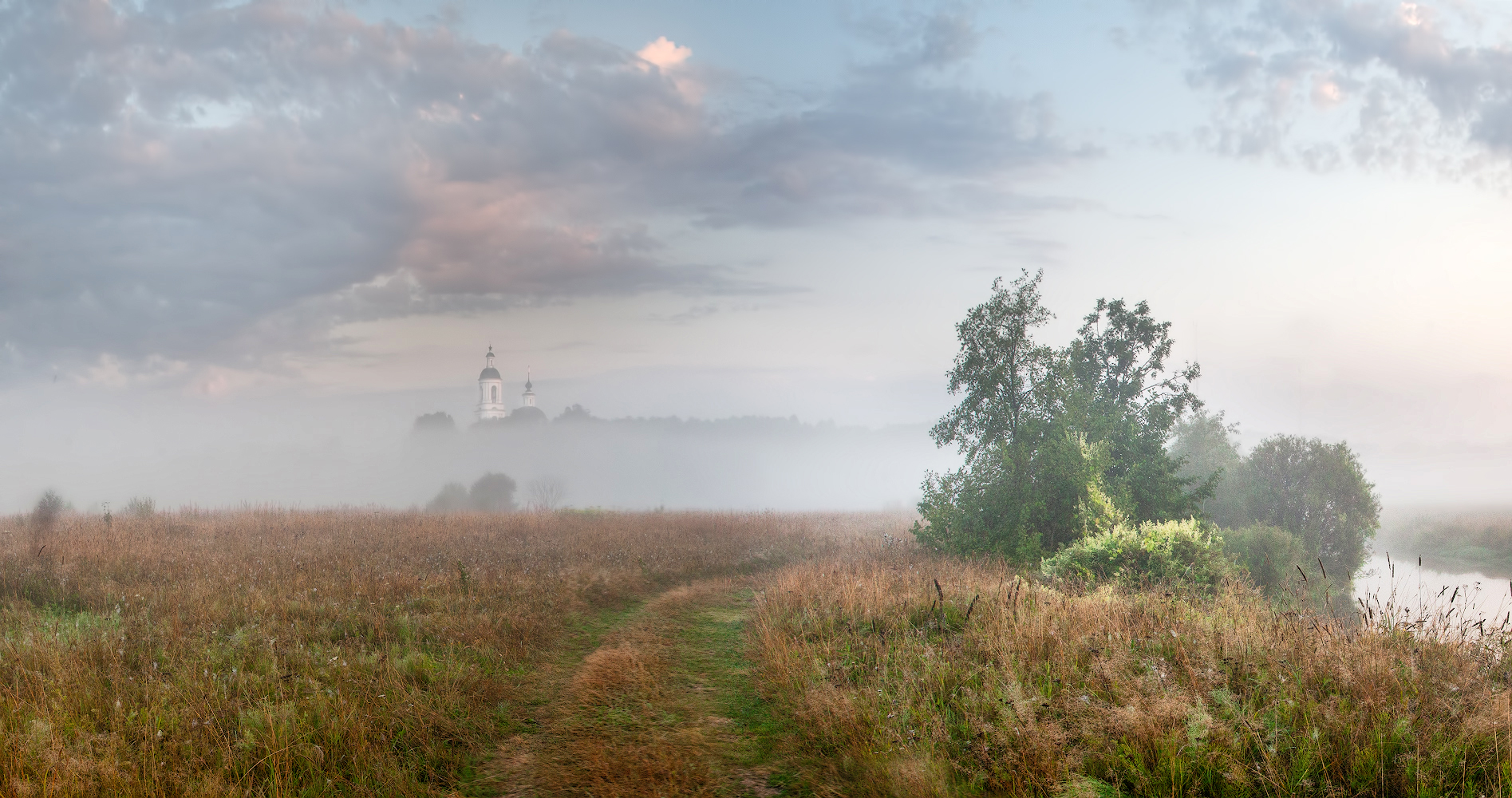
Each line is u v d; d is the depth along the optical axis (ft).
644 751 18.51
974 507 55.67
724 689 23.76
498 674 23.61
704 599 39.75
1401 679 17.48
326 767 16.53
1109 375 69.21
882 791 15.44
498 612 31.04
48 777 14.74
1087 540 41.60
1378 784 13.67
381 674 22.11
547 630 30.17
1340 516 76.48
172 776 15.14
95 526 56.08
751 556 55.16
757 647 27.58
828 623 28.58
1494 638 21.01
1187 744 14.99
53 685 19.31
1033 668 20.25
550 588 36.91
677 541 59.88
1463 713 15.37
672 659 27.20
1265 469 81.92
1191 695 17.08
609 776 17.08
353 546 48.96
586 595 37.60
